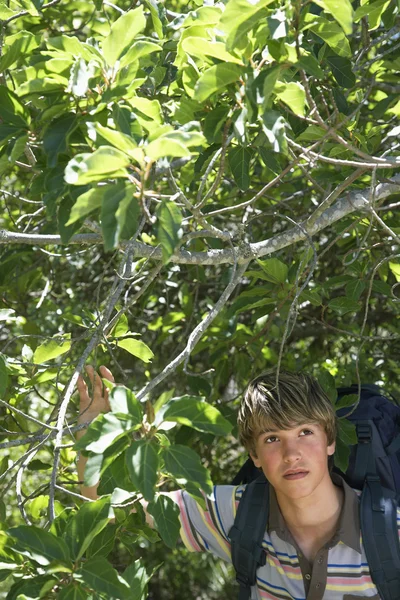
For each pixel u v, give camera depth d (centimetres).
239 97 188
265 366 411
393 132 241
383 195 253
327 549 236
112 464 183
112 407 172
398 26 257
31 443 240
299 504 239
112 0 393
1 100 189
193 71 209
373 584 233
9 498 559
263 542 248
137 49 182
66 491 199
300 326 438
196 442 498
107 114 185
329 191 264
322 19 179
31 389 289
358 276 294
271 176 350
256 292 281
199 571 716
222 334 343
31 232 321
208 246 340
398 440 260
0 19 255
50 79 182
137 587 193
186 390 481
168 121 263
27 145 218
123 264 234
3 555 187
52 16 332
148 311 444
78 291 480
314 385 249
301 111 194
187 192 364
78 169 156
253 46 181
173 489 383
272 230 411
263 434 241
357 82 283
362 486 252
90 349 226
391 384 397
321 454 240
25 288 372
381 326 411
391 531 231
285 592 245
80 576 170
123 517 231
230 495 257
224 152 197
